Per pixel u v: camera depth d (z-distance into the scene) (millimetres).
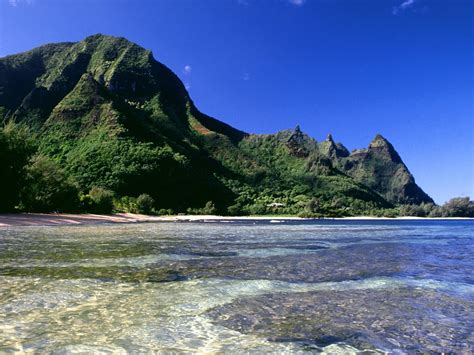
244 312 8328
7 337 6387
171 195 179875
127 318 7648
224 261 16031
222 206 195250
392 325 7707
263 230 44906
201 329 7148
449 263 17047
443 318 8250
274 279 12188
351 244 26047
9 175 52062
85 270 12797
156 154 184625
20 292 9453
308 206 173000
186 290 10305
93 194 81438
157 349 6102
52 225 43062
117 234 30734
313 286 11320
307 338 6840
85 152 178250
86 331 6809
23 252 17125
